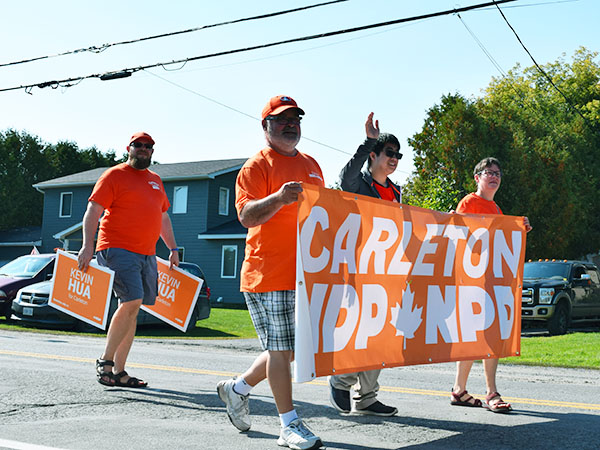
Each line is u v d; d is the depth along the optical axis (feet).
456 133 97.81
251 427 13.55
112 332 18.12
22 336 37.47
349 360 12.85
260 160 12.65
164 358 28.53
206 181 104.47
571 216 99.25
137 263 18.48
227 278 100.99
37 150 193.16
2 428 12.59
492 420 14.93
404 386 21.45
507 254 16.53
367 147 15.06
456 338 15.29
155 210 19.06
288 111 12.67
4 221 181.78
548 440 12.81
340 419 14.85
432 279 14.87
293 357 12.50
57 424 13.10
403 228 14.21
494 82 167.84
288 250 12.25
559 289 51.85
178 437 12.29
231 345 38.14
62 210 118.62
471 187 94.48
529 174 97.71
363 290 13.29
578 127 124.26
